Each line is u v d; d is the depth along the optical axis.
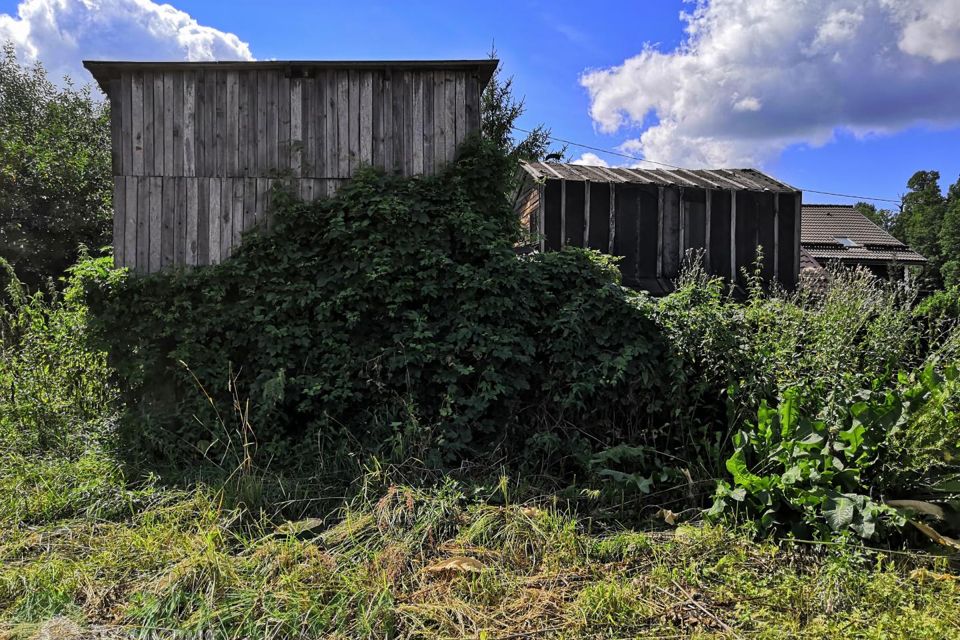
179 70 5.64
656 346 4.80
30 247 11.17
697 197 12.12
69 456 4.71
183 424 4.88
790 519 3.32
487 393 4.64
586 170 12.88
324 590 2.83
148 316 5.27
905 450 3.38
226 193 5.68
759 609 2.71
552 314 5.09
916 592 2.81
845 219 22.78
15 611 2.79
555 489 4.21
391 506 3.55
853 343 4.67
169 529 3.49
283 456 4.71
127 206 5.61
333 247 5.35
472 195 5.72
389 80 5.81
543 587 2.93
